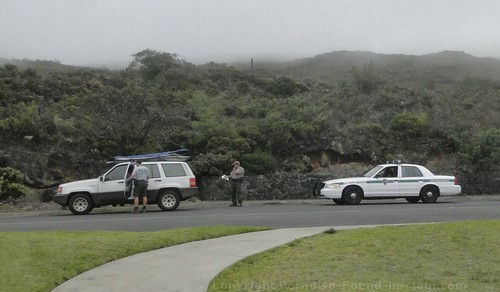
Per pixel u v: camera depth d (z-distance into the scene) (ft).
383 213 55.31
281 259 30.68
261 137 99.25
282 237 38.50
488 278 26.55
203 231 40.73
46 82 126.31
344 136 103.35
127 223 48.26
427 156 105.50
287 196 86.89
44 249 32.37
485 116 124.77
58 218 55.72
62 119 94.99
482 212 56.03
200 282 26.32
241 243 36.55
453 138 106.83
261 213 56.85
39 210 73.82
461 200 80.59
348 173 95.14
